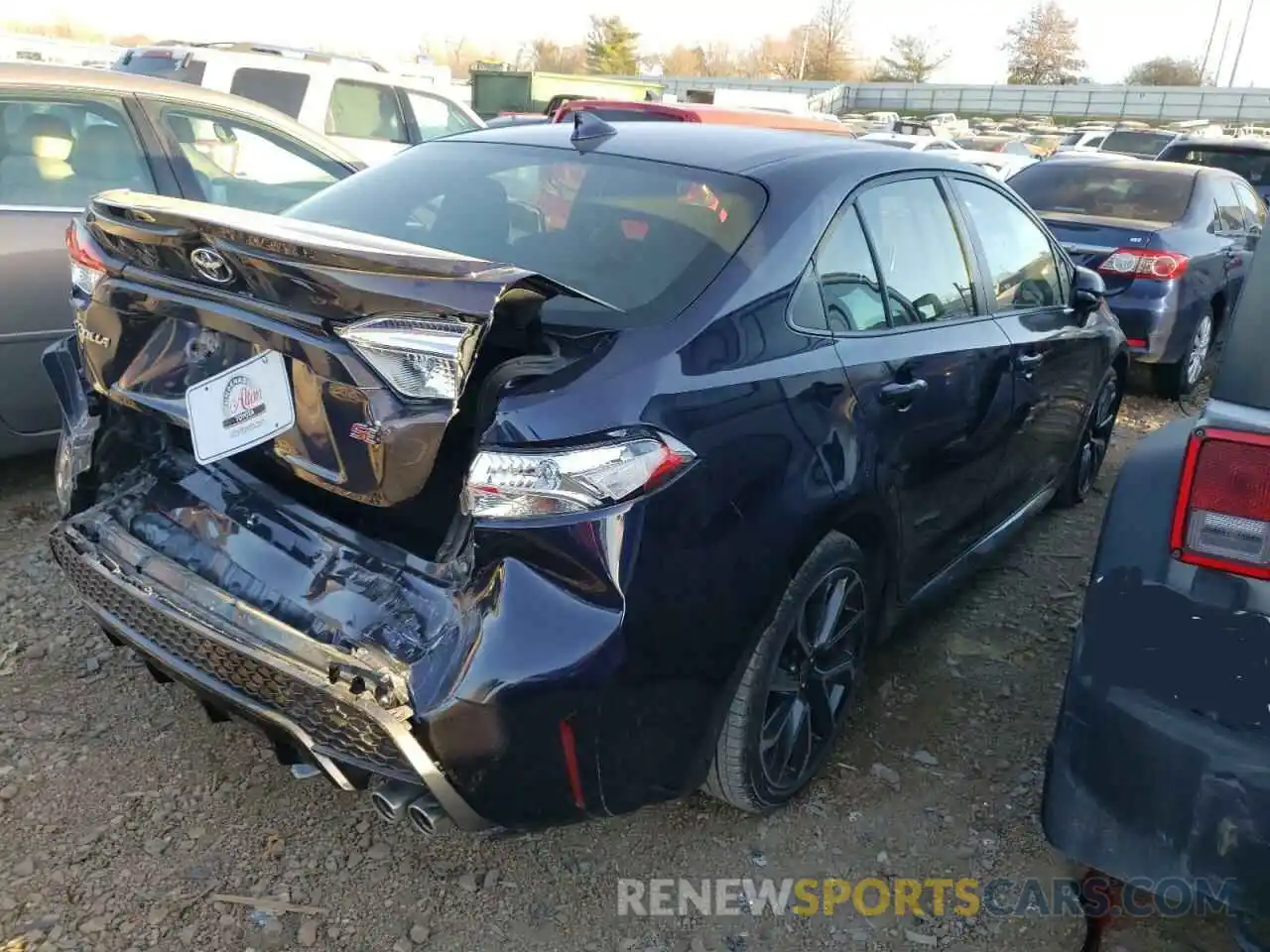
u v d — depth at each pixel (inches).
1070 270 164.9
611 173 108.8
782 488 90.4
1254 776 68.1
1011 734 123.0
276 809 102.9
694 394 84.4
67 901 90.0
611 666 77.7
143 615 92.0
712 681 86.5
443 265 73.0
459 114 440.1
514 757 77.2
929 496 119.0
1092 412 181.9
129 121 176.7
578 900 94.8
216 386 88.1
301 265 73.5
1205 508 69.1
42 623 131.3
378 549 87.3
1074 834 76.2
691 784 90.4
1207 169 304.0
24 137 163.9
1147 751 71.7
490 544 77.5
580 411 77.6
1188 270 262.1
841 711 112.2
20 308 157.4
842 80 3137.3
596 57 2933.1
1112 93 2354.8
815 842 103.7
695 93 749.9
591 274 95.0
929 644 142.7
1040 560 171.6
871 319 110.0
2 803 100.4
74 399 106.3
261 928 89.1
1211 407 70.4
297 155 201.9
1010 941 93.0
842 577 104.7
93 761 107.4
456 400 75.0
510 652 75.7
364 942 88.7
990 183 145.8
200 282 84.7
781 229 100.5
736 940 91.7
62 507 105.4
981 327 131.0
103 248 92.4
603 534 77.4
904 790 111.9
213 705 92.0
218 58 376.2
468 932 90.5
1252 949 74.2
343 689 78.4
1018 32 3097.9
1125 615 73.4
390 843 99.7
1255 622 68.0
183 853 96.6
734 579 85.8
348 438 79.8
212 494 97.5
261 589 88.2
